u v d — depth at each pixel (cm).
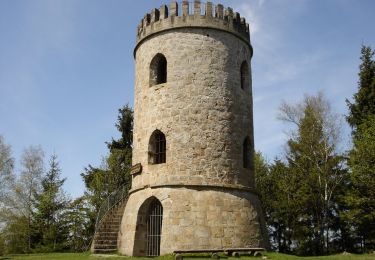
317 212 3503
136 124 2305
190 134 2080
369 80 3359
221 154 2095
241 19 2419
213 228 1934
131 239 2050
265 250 1909
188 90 2141
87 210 4206
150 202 2105
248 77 2405
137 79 2384
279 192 3834
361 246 3438
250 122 2331
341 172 3512
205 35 2228
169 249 1892
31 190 4512
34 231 4284
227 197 2036
